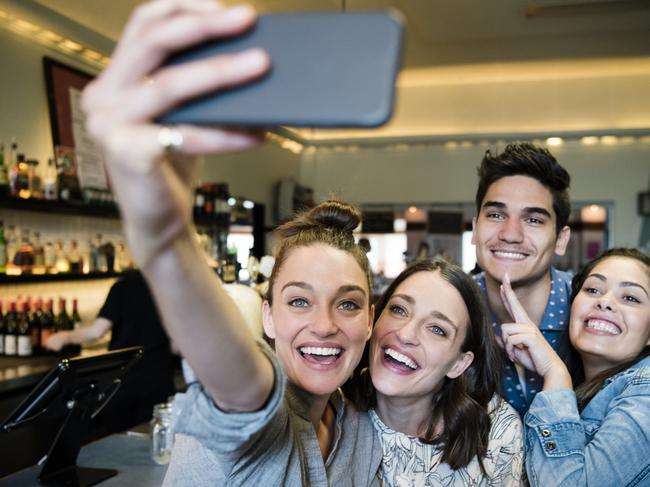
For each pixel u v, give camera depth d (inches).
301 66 17.5
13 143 148.1
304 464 40.5
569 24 214.5
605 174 283.0
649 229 276.8
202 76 16.6
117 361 92.4
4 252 144.7
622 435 55.5
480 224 74.4
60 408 84.7
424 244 303.4
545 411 59.4
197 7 17.3
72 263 165.3
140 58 16.8
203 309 23.7
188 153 18.3
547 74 283.0
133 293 148.5
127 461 94.7
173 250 21.5
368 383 60.2
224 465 34.1
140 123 17.1
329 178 322.7
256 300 57.3
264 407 28.8
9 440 118.3
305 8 189.3
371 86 17.2
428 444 58.6
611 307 64.7
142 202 18.3
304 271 44.1
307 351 44.1
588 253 283.3
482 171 75.2
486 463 60.2
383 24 17.5
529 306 75.3
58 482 84.4
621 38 229.0
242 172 270.8
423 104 303.9
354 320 44.9
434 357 56.4
